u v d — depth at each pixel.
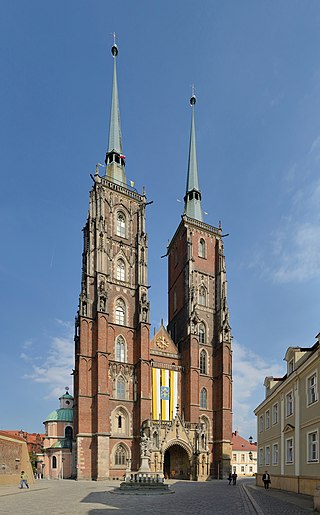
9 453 57.94
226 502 33.72
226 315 105.12
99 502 33.59
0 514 24.95
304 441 38.06
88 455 78.38
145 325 91.81
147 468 57.53
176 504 32.34
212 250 113.75
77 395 84.62
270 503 30.86
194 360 97.25
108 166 110.06
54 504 31.44
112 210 99.94
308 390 37.50
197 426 89.25
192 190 121.56
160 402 91.81
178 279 113.00
